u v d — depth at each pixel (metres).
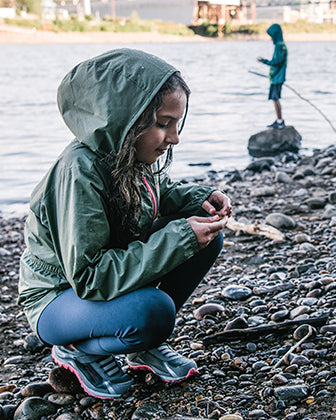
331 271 3.71
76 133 2.20
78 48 75.62
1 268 4.74
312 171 7.51
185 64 32.97
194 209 2.71
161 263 2.17
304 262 3.99
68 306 2.31
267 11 130.25
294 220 5.18
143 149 2.21
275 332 2.92
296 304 3.25
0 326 3.53
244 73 25.75
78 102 2.15
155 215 2.47
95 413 2.45
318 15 128.00
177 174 8.27
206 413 2.32
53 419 2.47
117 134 2.13
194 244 2.19
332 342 2.71
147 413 2.37
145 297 2.22
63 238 2.18
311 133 11.01
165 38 122.88
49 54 56.09
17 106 16.31
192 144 10.34
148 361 2.61
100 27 131.38
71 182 2.15
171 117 2.14
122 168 2.16
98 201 2.16
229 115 13.40
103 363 2.52
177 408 2.39
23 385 2.79
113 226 2.31
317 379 2.42
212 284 3.83
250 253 4.40
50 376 2.66
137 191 2.23
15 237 5.72
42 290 2.40
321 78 21.50
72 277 2.17
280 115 10.16
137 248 2.19
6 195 7.48
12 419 2.51
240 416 2.25
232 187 7.16
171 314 2.27
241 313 3.25
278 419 2.21
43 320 2.39
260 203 6.14
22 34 121.25
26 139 11.09
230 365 2.67
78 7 149.62
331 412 2.18
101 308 2.24
